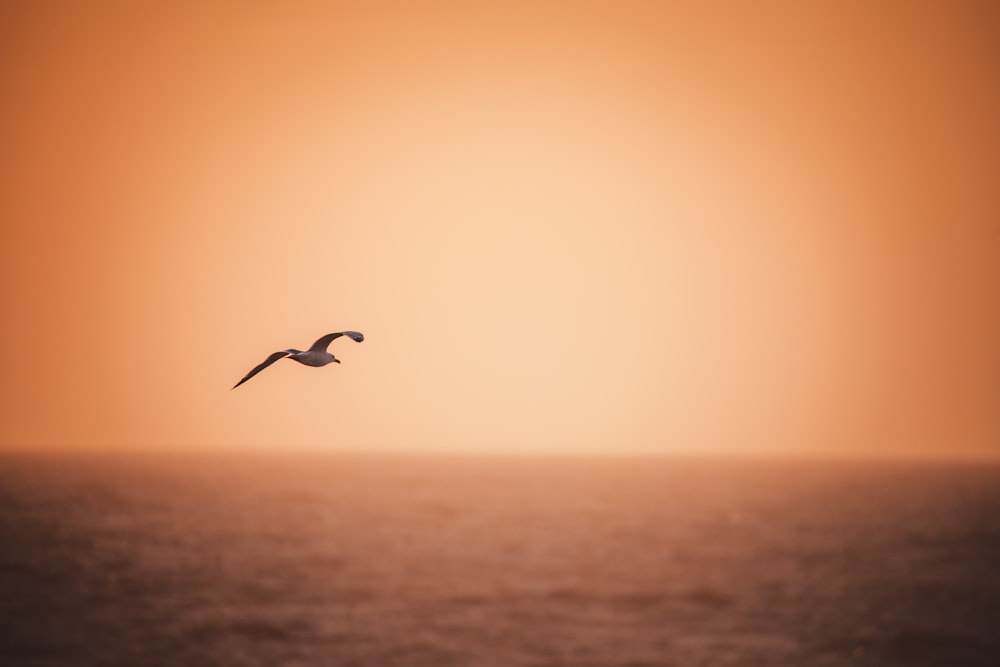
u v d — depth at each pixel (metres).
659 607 130.00
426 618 120.56
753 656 102.50
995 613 124.44
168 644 104.00
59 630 109.38
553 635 111.88
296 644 105.12
